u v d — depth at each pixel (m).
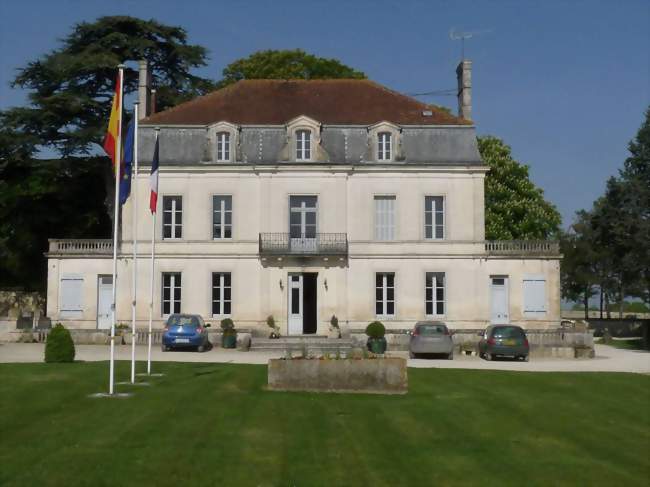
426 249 41.38
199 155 41.59
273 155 41.72
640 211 45.19
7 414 15.51
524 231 54.53
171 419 15.41
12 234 52.06
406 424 15.69
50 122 48.09
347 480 11.82
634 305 92.31
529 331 38.16
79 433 14.03
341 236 41.19
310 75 59.34
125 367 24.17
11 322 41.91
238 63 59.25
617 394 20.52
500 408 17.77
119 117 19.72
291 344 36.66
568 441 14.85
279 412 16.47
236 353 34.31
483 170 41.59
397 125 42.06
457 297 41.31
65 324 41.19
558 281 41.38
